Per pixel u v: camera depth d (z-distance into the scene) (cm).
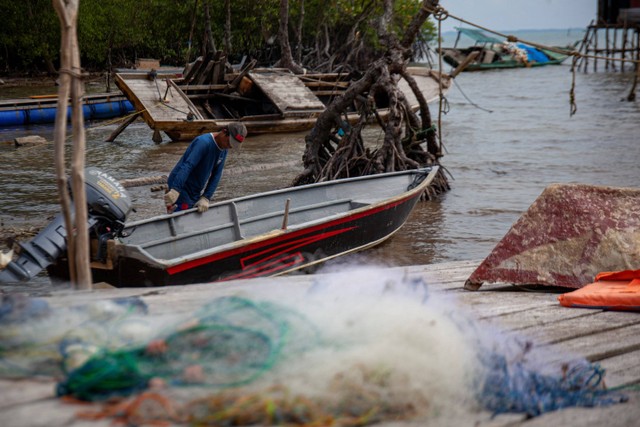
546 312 401
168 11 4044
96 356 228
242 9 3928
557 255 475
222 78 2181
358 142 1296
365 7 3931
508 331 339
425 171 1062
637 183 1344
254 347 238
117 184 655
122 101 2505
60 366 238
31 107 2312
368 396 219
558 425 234
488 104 3008
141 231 697
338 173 1267
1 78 4134
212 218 774
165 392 217
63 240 610
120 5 4288
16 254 607
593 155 1661
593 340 343
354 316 263
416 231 1021
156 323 271
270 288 361
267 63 4209
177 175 741
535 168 1516
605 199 491
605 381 286
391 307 271
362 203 948
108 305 285
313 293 311
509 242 487
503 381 251
